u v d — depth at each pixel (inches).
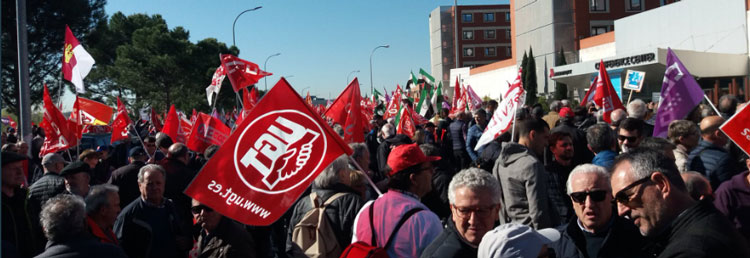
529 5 2066.9
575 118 455.5
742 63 1151.0
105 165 386.3
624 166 103.0
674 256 91.6
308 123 138.3
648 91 1229.7
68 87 1507.1
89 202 177.8
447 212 222.2
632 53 1187.3
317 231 164.2
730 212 161.5
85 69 328.8
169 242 199.8
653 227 100.0
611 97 360.8
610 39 1690.5
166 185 247.0
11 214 188.1
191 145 376.2
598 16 1929.1
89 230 167.5
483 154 259.3
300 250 164.7
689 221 94.3
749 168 167.3
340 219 166.4
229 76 372.5
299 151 137.3
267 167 135.4
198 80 1926.7
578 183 129.5
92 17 1492.4
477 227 117.7
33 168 393.4
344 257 104.7
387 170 148.9
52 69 1428.4
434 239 130.8
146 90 1834.4
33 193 240.1
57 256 143.3
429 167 149.9
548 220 183.8
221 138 379.2
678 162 204.2
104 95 1868.8
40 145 453.4
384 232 137.1
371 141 494.0
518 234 96.7
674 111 274.4
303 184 136.3
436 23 3659.0
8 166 187.9
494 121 255.8
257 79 378.9
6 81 1358.3
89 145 576.4
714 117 200.5
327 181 175.9
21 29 395.2
